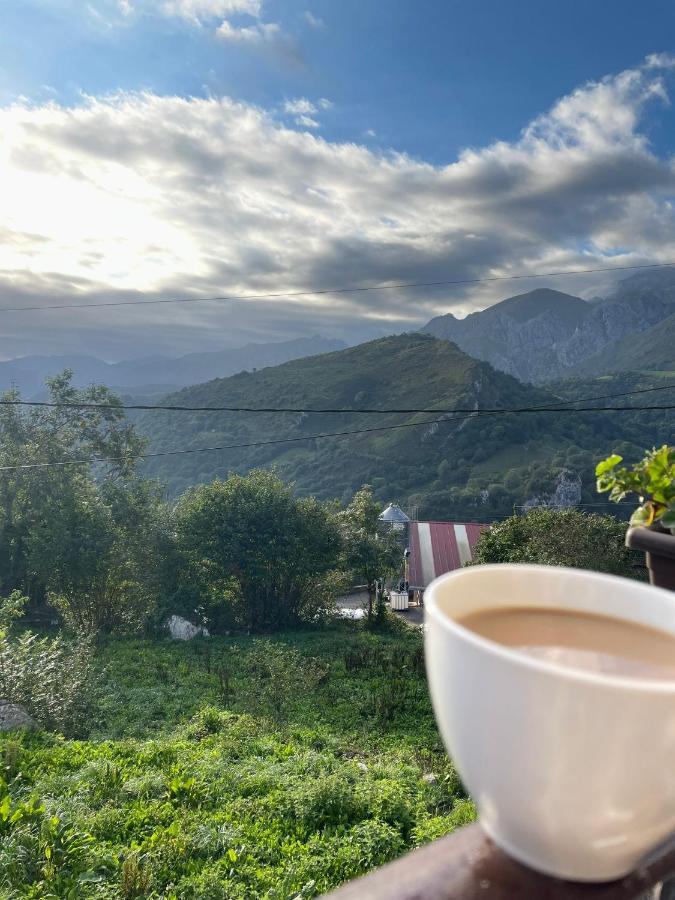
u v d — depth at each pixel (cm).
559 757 32
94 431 3778
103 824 834
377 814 945
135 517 3309
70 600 3219
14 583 3359
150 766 1092
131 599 3244
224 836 829
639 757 32
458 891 38
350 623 3706
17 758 1034
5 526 3294
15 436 3522
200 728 1544
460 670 37
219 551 3238
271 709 1786
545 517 2244
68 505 3191
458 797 1080
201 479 14275
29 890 667
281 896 710
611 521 2119
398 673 2262
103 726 1627
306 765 1155
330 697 1952
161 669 2306
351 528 3719
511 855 40
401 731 1686
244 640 3016
